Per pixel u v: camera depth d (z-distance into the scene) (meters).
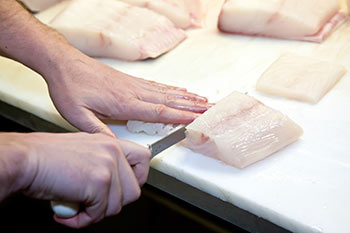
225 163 1.24
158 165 1.29
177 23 1.96
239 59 1.71
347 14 1.91
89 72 1.34
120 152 0.95
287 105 1.44
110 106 1.31
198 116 1.32
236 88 1.55
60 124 1.52
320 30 1.76
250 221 1.18
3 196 0.83
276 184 1.16
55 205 0.94
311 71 1.51
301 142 1.28
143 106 1.31
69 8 1.90
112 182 0.92
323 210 1.07
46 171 0.86
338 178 1.15
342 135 1.29
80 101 1.29
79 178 0.88
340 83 1.51
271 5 1.77
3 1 1.41
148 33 1.80
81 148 0.91
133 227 1.84
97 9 1.89
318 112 1.39
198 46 1.83
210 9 2.11
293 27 1.75
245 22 1.81
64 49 1.39
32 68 1.41
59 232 1.88
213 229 1.76
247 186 1.16
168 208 1.87
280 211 1.08
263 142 1.22
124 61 1.79
